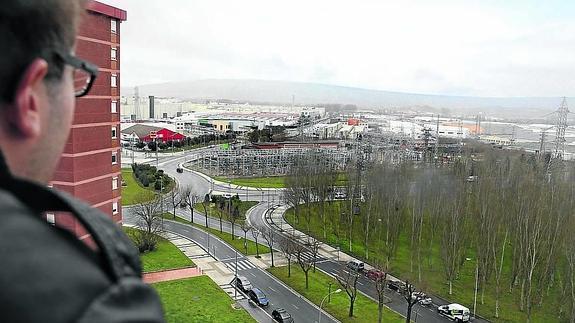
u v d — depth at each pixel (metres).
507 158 56.81
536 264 38.38
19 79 1.23
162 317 1.16
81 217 1.20
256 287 38.72
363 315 34.06
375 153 80.06
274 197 70.00
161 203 52.88
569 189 42.41
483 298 37.81
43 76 1.27
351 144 108.19
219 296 35.31
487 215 41.16
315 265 44.03
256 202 66.88
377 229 52.19
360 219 57.47
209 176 82.75
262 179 83.19
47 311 0.96
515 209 41.66
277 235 48.62
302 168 63.09
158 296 1.22
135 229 49.50
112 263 1.14
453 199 43.69
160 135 114.44
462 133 134.62
